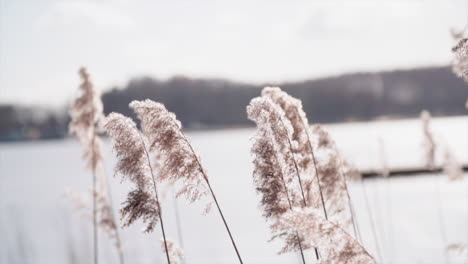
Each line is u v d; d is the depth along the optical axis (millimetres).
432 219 20625
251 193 36406
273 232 4125
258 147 4391
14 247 20984
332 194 5633
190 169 4285
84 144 8070
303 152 5184
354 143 81062
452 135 87500
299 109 5297
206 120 198000
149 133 4352
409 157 55250
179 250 5266
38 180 63031
